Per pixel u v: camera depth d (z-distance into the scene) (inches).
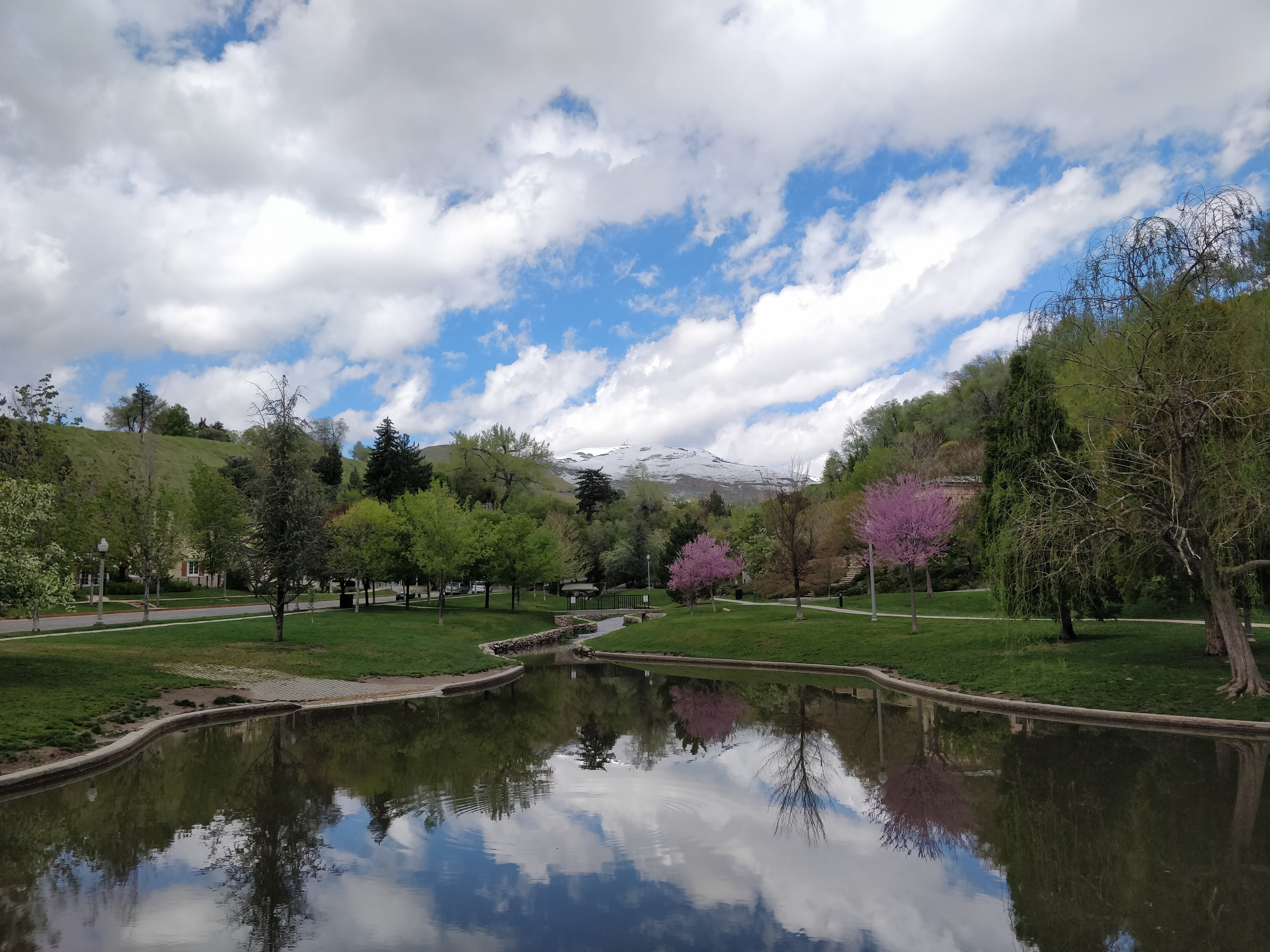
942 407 3533.5
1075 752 606.2
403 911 334.3
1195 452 684.7
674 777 572.1
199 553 2206.0
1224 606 708.0
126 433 4023.1
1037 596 969.5
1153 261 682.8
